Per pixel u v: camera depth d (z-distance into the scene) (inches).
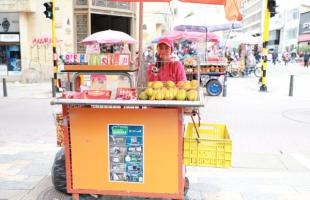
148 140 129.3
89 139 132.5
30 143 248.5
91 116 130.5
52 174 156.3
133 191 134.1
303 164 204.4
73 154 134.6
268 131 289.0
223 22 549.3
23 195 155.6
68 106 131.6
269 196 156.9
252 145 246.5
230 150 130.0
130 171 133.0
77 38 775.7
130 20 888.9
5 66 755.4
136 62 148.6
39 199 150.6
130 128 129.3
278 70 1170.0
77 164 135.1
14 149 230.7
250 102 445.7
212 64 495.2
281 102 445.7
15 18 739.4
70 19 747.4
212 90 508.1
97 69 132.4
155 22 1167.0
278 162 207.9
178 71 162.1
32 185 166.7
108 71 132.3
